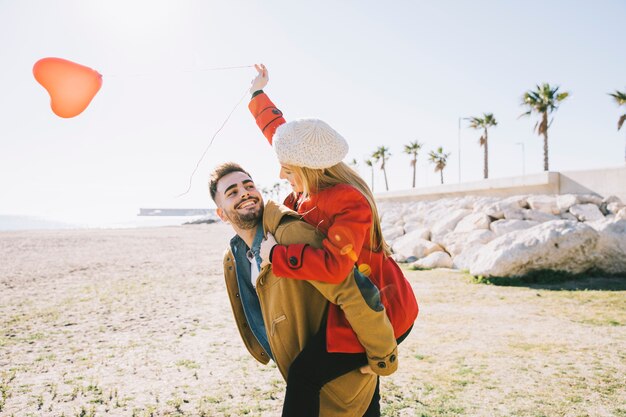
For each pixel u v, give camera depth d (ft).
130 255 58.44
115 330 20.71
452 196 71.00
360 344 5.64
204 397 12.74
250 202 6.03
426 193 80.64
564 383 12.91
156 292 30.91
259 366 15.52
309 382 5.62
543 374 13.66
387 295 6.00
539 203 42.75
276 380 14.10
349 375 5.87
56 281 35.86
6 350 17.58
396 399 12.14
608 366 14.15
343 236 5.18
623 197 41.93
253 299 6.72
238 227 6.19
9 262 49.06
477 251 35.35
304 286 5.82
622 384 12.71
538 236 29.63
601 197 44.11
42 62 5.85
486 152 130.11
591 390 12.36
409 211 73.20
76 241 81.41
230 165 6.23
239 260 6.70
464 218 45.34
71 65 5.97
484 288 27.96
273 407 12.03
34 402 12.53
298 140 5.54
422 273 35.83
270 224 5.83
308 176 5.71
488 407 11.49
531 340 17.19
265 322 6.13
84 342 18.74
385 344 5.45
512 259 29.25
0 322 22.22
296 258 5.23
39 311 24.79
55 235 101.09
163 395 12.94
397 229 58.75
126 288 32.58
